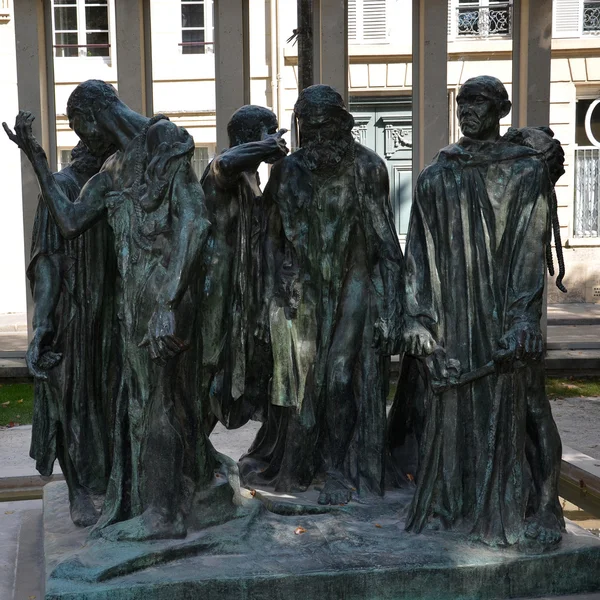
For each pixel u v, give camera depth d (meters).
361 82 14.68
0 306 15.56
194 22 14.60
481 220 4.11
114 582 3.65
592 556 3.93
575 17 16.05
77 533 4.30
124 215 4.06
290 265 4.56
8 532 4.84
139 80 10.84
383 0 14.59
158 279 3.96
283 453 4.75
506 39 15.13
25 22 10.70
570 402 9.18
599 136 16.47
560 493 5.88
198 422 4.16
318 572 3.74
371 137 14.77
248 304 4.59
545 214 4.10
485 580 3.84
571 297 16.34
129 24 10.76
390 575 3.78
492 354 4.04
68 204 4.08
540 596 3.89
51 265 4.48
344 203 4.53
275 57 14.38
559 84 16.16
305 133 4.45
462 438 4.14
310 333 4.57
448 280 4.12
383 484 4.58
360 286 4.61
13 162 15.30
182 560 3.87
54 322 4.49
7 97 15.12
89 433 4.58
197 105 14.72
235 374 4.54
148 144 4.04
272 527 4.20
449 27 15.16
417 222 4.20
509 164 4.12
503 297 4.11
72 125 4.27
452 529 4.14
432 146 10.90
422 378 4.71
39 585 4.18
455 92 15.23
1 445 7.50
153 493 4.00
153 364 4.01
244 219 4.49
